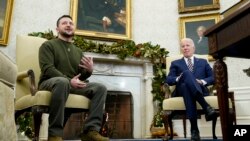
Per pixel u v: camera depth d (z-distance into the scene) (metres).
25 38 2.43
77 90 2.09
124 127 4.19
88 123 1.98
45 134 3.32
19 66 2.31
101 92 2.05
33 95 1.94
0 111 1.15
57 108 1.81
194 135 2.26
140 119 4.23
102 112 2.03
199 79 2.66
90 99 2.09
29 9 4.06
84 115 4.05
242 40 1.38
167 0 4.70
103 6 4.52
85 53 4.00
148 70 4.26
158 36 4.56
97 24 4.42
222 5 4.48
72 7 4.30
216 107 2.34
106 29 4.43
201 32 4.44
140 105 4.27
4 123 1.18
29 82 2.01
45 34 3.80
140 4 4.68
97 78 4.14
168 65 3.07
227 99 1.56
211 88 2.97
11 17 3.90
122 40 4.28
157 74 4.18
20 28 3.95
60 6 4.27
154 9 4.67
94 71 4.12
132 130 4.17
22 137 3.16
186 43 2.86
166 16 4.65
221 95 1.56
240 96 3.97
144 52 4.20
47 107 1.87
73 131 4.02
